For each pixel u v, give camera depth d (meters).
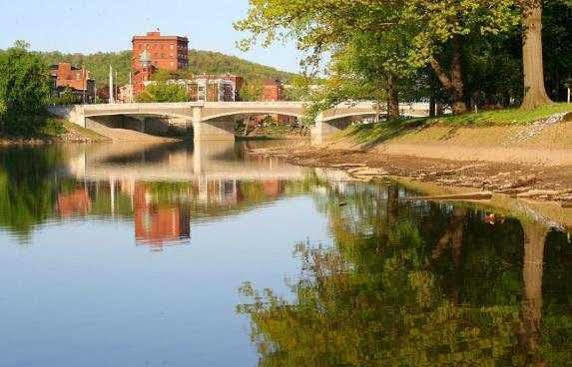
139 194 43.94
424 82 74.75
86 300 17.61
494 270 19.23
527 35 52.28
